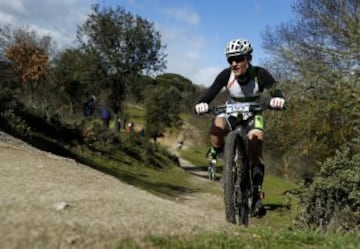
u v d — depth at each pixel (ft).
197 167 134.41
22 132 60.18
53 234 9.61
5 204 10.92
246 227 13.30
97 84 112.88
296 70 65.21
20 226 9.70
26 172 17.61
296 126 66.80
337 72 62.64
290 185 81.15
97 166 67.15
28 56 132.57
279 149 76.07
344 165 28.99
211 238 11.19
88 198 12.56
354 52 62.03
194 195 61.57
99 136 84.99
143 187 60.13
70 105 121.49
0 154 25.89
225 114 16.01
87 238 9.77
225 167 14.42
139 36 113.19
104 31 111.65
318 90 63.87
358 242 12.59
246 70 16.07
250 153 15.78
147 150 97.09
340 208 27.17
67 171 20.77
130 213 11.83
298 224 28.55
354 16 63.21
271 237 12.36
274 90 15.87
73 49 125.90
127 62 112.47
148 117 145.89
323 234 13.34
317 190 27.96
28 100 80.59
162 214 12.35
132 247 9.85
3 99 65.57
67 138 75.00
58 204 11.29
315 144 69.21
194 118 187.01
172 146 181.68
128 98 122.62
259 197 16.11
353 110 59.98
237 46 15.81
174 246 10.33
